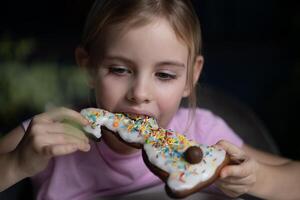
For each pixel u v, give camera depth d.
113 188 0.67
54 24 1.63
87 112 0.54
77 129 0.51
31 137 0.50
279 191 0.65
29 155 0.51
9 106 1.10
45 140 0.49
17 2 1.61
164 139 0.50
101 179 0.66
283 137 1.32
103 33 0.55
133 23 0.52
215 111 0.81
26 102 1.10
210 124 0.73
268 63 1.51
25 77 1.10
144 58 0.52
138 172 0.66
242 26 1.61
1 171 0.53
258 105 1.42
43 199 0.65
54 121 0.52
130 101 0.54
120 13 0.54
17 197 0.65
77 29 1.60
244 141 0.79
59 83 1.09
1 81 1.10
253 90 1.45
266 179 0.65
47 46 1.46
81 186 0.66
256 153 0.73
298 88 1.36
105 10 0.56
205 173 0.45
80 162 0.66
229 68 1.49
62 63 1.28
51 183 0.65
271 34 1.62
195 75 0.65
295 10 1.57
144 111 0.54
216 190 0.66
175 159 0.47
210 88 0.84
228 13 1.60
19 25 1.61
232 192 0.54
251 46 1.59
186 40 0.55
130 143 0.51
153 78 0.54
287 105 1.36
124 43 0.52
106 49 0.54
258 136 0.80
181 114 0.73
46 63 1.24
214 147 0.49
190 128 0.72
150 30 0.52
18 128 0.67
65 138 0.50
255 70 1.49
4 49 1.23
